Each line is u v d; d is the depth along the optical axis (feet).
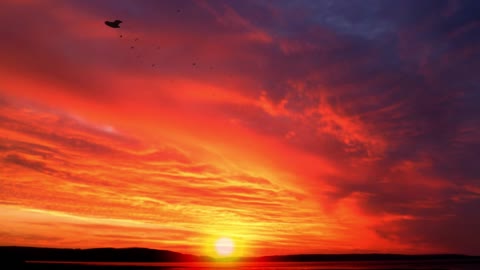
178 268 412.36
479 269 413.80
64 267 349.20
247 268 449.89
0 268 320.29
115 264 464.65
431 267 467.52
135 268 372.79
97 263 468.34
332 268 449.48
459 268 435.94
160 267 423.23
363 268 443.73
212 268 436.76
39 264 381.81
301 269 421.18
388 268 441.27
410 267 466.70
